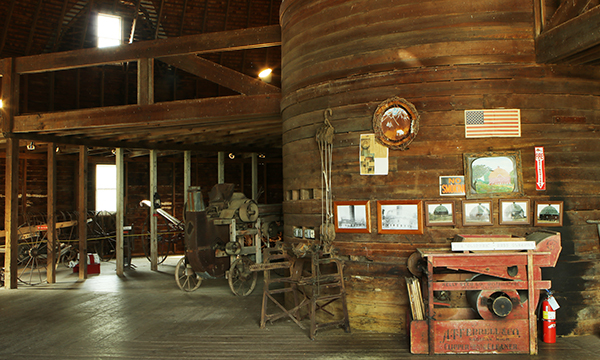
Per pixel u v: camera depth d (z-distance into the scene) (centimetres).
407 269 559
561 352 489
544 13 537
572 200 544
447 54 550
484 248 495
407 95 562
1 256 1280
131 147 1138
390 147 569
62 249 1280
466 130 544
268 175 1655
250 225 900
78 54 920
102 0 1256
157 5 1320
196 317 667
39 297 836
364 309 580
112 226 1432
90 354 512
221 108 809
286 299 723
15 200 947
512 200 537
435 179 553
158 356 500
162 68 1413
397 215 564
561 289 540
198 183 1576
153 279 1039
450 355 486
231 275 820
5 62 965
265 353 502
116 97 1384
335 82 606
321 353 498
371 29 583
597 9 448
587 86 551
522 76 542
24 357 506
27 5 1145
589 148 552
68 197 1421
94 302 786
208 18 1390
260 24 1441
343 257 602
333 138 607
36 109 1258
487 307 493
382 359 477
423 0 559
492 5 546
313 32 636
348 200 593
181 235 1347
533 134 543
